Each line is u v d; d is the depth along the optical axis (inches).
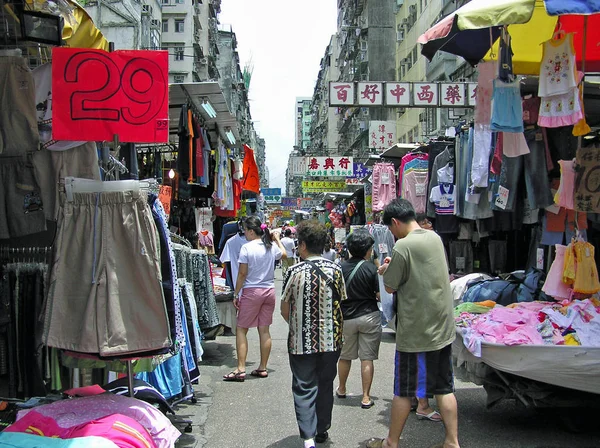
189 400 198.1
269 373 244.5
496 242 289.0
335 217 802.8
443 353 142.2
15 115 136.6
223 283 321.7
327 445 157.0
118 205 120.3
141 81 142.9
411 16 988.6
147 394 138.6
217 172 366.9
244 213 608.1
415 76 947.3
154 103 143.2
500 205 223.1
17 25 146.6
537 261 219.5
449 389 141.7
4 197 148.0
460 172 270.7
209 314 243.3
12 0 143.7
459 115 625.6
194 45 1633.9
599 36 208.8
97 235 120.1
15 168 149.6
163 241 126.2
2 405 134.4
